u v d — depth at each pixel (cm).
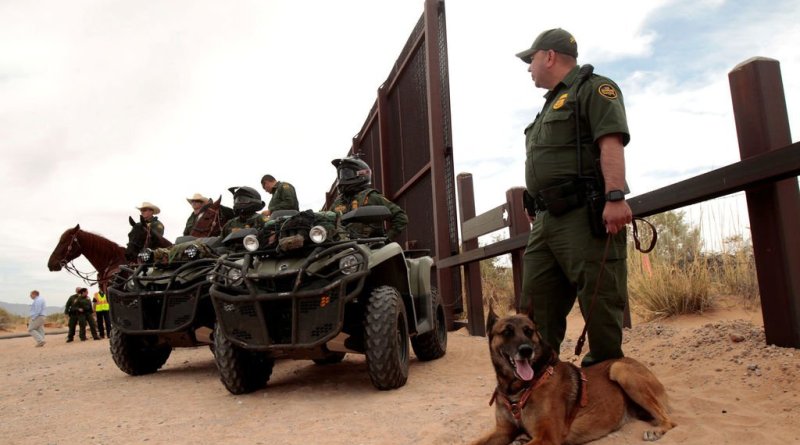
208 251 704
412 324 593
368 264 503
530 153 386
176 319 664
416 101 1013
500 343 325
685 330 534
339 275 502
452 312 945
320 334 488
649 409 328
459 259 858
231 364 523
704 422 319
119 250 1097
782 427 296
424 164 985
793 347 389
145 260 707
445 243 913
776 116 391
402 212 664
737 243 688
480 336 855
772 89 395
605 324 360
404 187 1102
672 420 328
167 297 668
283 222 541
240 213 769
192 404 512
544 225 377
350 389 530
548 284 394
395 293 525
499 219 746
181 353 990
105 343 1493
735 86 408
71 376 759
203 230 956
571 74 379
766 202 396
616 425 332
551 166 369
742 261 657
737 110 407
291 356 526
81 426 450
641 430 326
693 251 729
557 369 323
